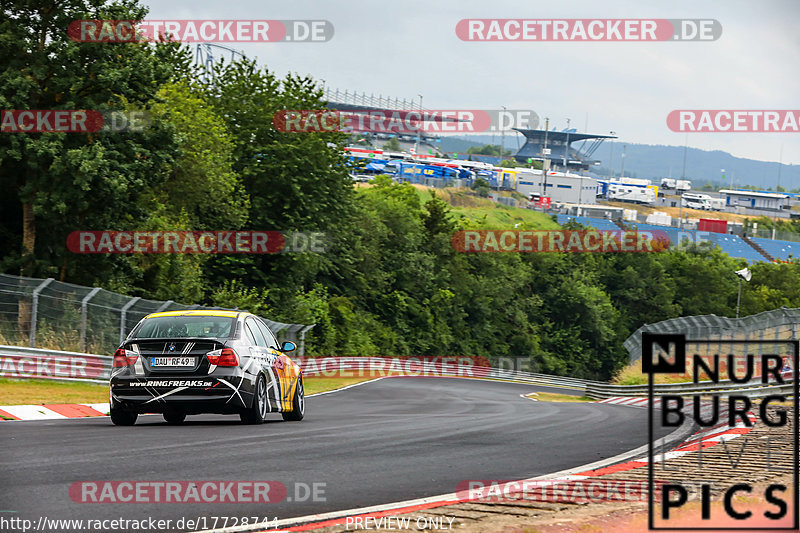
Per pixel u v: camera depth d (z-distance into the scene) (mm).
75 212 68438
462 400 64500
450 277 179875
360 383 99875
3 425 25188
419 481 16641
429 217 188375
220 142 101250
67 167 62781
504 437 26422
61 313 46531
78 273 71250
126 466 17000
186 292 82562
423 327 168125
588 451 23062
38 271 68688
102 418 30125
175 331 26938
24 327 44531
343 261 150750
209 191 96750
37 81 66500
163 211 89250
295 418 31906
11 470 16094
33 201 65312
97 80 65312
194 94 108062
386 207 172375
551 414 40531
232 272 112438
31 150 62938
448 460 20047
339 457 19750
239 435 23750
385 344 151750
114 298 50188
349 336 136125
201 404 25641
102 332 49062
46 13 65812
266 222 117438
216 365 25891
